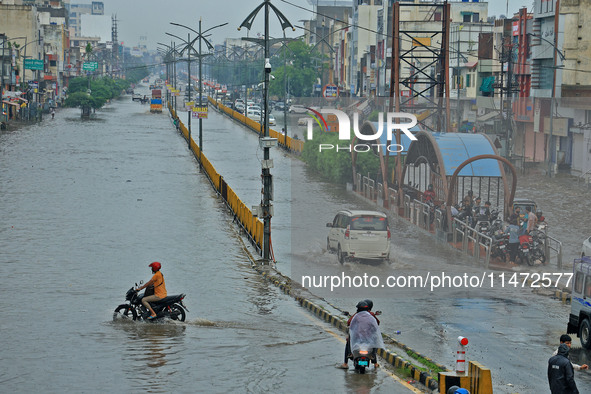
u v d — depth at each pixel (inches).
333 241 1001.5
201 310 953.5
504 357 751.7
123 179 2386.8
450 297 960.9
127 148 3400.6
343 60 5757.9
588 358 772.6
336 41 6451.8
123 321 872.3
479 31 3917.3
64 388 604.4
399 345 777.6
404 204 1005.2
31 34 6210.6
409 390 624.4
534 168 1461.6
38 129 4362.7
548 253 1079.0
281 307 992.2
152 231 1549.0
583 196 1221.1
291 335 824.3
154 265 883.4
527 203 1111.0
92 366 671.1
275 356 724.0
